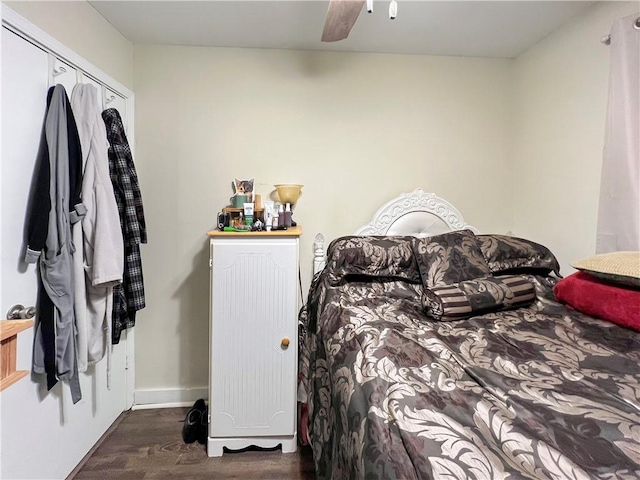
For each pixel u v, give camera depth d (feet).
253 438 6.07
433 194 7.76
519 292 5.16
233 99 7.47
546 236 7.20
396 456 2.33
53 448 5.02
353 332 4.30
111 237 5.27
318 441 4.73
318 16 6.26
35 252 4.32
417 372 3.27
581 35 6.23
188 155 7.43
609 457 2.14
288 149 7.63
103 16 6.18
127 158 6.31
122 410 7.21
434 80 7.89
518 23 6.56
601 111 5.89
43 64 4.72
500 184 8.11
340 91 7.70
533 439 2.26
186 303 7.59
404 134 7.89
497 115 8.08
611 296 4.25
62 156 4.67
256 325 5.92
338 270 6.11
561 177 6.77
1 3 3.99
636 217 5.16
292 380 6.02
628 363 3.37
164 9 6.02
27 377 4.53
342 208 7.81
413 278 6.22
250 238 5.87
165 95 7.32
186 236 7.51
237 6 5.94
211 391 5.91
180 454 6.03
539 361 3.49
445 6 5.99
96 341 5.47
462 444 2.30
